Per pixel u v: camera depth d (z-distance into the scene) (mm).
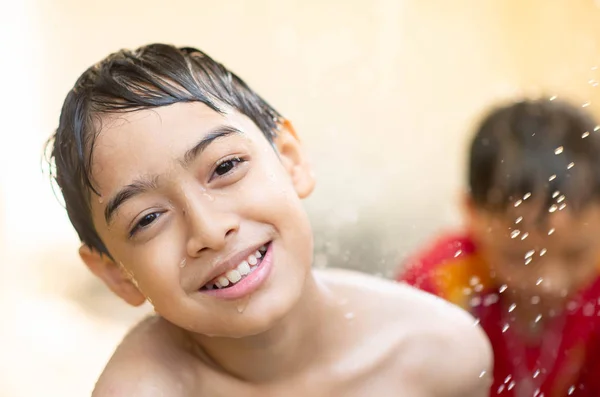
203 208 870
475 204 1413
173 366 1006
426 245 1598
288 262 914
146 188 876
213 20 3570
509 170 1363
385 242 2215
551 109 1431
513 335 1447
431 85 3314
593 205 1349
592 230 1357
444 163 2877
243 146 906
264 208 895
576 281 1397
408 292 1130
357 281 1129
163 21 3605
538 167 1347
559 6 3201
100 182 899
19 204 3207
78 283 2832
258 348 980
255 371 1001
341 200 2453
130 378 973
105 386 974
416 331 1078
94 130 903
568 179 1336
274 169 935
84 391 2139
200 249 868
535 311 1429
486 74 3305
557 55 3195
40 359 2303
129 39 3609
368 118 3211
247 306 887
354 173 2709
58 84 3568
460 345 1083
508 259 1392
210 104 924
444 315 1104
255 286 887
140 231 890
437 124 3199
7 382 2172
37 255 3021
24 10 3562
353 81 3375
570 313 1438
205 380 1012
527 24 3248
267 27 3539
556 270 1375
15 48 3533
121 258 934
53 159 1017
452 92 3279
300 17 3473
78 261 2979
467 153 1468
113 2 3598
